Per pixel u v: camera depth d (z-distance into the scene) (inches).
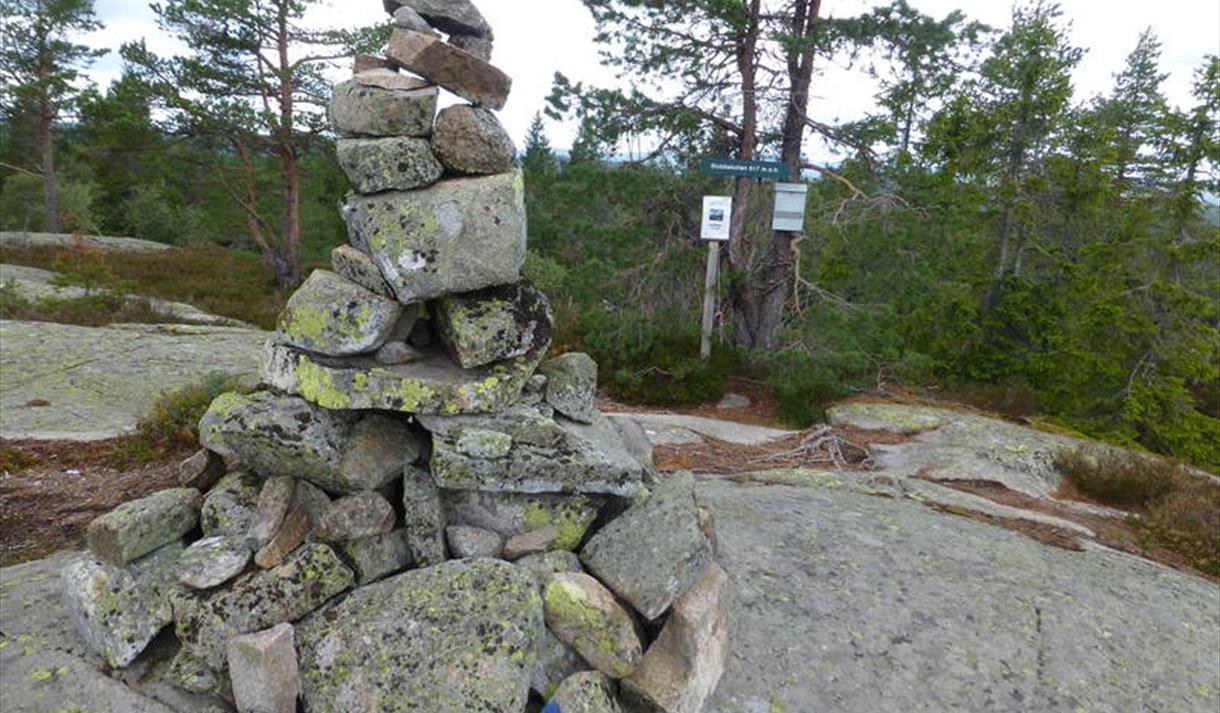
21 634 139.2
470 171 133.5
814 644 165.0
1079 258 723.4
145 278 781.9
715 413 425.7
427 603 122.5
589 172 425.7
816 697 148.1
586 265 434.9
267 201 1181.7
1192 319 670.5
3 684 123.6
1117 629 186.1
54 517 210.4
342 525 128.3
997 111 661.3
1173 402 636.7
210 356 424.5
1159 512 294.8
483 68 133.2
